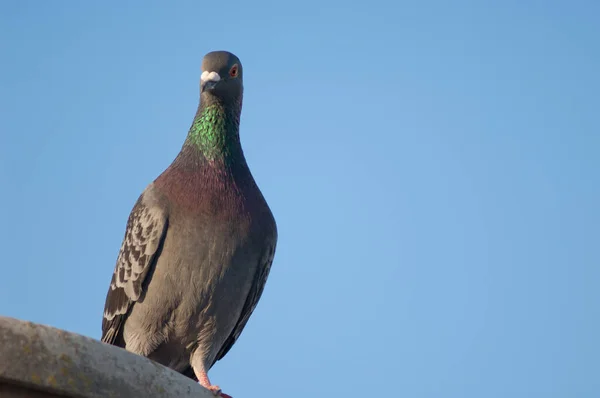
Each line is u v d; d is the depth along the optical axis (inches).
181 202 465.1
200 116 495.5
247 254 468.1
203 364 482.6
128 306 476.1
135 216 480.4
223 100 499.8
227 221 462.3
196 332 475.8
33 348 242.4
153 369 266.1
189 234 458.0
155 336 475.5
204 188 470.3
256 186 495.2
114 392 253.8
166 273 459.5
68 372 246.1
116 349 258.8
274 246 491.2
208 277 458.3
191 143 492.4
